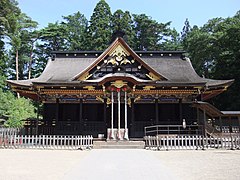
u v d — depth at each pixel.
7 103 43.97
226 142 21.22
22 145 21.92
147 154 17.30
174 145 20.95
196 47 56.78
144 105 29.00
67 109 29.03
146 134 26.72
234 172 10.16
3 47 52.25
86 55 34.16
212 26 61.09
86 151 19.80
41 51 74.88
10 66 69.94
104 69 28.22
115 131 25.06
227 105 45.84
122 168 11.07
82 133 26.98
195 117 28.41
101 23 67.25
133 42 72.88
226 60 47.19
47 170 10.59
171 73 30.45
